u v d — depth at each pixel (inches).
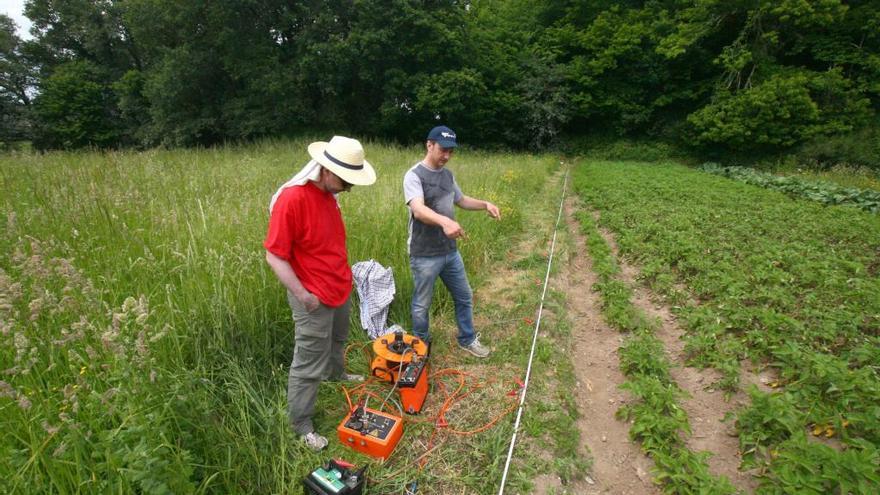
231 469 98.7
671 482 111.3
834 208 410.3
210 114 921.5
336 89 901.8
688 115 970.1
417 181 137.6
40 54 1268.5
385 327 169.8
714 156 952.9
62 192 206.4
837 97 850.1
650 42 1025.5
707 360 161.5
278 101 863.7
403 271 193.3
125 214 201.9
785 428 120.6
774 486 103.5
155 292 139.3
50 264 126.9
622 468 121.3
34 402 95.6
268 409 116.5
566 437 127.9
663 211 381.7
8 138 1137.4
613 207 407.5
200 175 300.5
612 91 1079.6
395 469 113.8
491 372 154.7
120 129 1164.5
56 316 114.3
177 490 82.8
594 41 1061.1
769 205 418.9
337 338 134.3
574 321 202.1
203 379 110.9
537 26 1216.8
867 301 194.7
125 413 90.3
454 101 927.0
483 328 184.7
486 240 271.4
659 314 207.3
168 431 94.5
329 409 132.9
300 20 906.1
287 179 313.9
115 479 81.0
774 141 836.6
